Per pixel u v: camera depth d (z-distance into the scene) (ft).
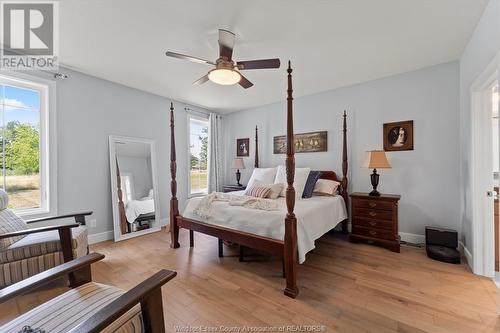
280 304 5.70
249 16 6.16
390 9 5.91
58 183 9.06
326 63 9.00
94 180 10.21
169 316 5.28
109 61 8.74
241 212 7.60
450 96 9.02
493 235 6.86
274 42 7.46
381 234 9.37
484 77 6.21
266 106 14.80
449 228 9.07
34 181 8.67
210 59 8.57
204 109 15.66
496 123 8.95
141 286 3.05
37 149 8.74
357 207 10.00
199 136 15.74
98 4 5.65
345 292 6.18
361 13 6.06
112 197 10.61
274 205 7.89
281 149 14.11
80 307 3.45
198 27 6.64
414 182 9.85
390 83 10.34
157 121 12.87
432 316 5.16
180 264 8.01
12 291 3.05
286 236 6.11
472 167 7.18
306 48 7.84
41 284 3.33
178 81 10.79
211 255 8.81
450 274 7.10
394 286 6.45
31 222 6.97
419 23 6.50
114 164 10.77
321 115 12.43
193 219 9.04
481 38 6.32
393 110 10.29
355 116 11.33
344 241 10.28
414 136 9.80
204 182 15.98
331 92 12.05
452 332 4.68
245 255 8.80
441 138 9.23
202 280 6.89
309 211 7.45
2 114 8.06
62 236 6.25
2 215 6.29
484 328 4.77
